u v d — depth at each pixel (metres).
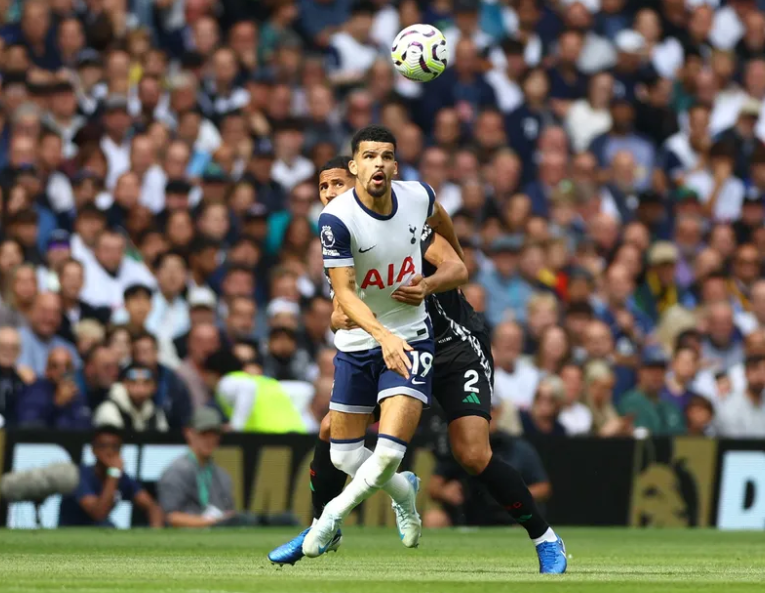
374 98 50.75
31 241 38.09
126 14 50.41
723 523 35.00
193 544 25.05
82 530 29.92
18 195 39.94
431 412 33.00
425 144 50.97
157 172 43.81
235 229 43.12
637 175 52.97
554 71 55.03
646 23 58.34
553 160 50.16
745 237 51.66
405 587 14.70
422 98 51.41
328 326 38.94
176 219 40.84
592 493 34.09
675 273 49.12
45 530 29.69
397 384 16.97
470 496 32.81
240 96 48.62
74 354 35.62
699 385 42.22
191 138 45.69
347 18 54.91
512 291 44.06
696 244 50.06
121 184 41.19
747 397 39.25
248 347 35.31
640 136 54.19
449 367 18.47
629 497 34.34
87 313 37.28
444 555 22.50
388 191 17.27
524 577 16.75
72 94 44.09
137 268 39.25
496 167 49.31
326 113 49.16
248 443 32.00
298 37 52.47
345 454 17.88
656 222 50.72
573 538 29.77
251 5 53.62
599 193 50.84
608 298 45.78
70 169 42.47
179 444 31.50
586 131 53.25
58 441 30.75
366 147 16.91
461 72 52.22
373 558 21.38
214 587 14.55
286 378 36.75
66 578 15.95
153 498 31.20
